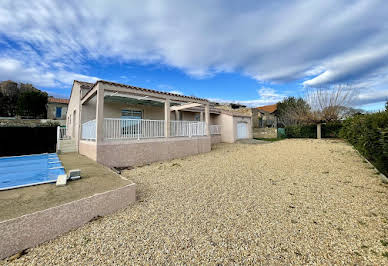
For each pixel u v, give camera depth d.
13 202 2.55
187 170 6.09
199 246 2.21
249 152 9.55
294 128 15.90
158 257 2.02
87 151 7.26
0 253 1.97
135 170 6.12
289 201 3.53
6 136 10.84
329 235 2.39
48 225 2.33
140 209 3.22
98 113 6.06
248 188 4.32
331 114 12.55
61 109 21.77
